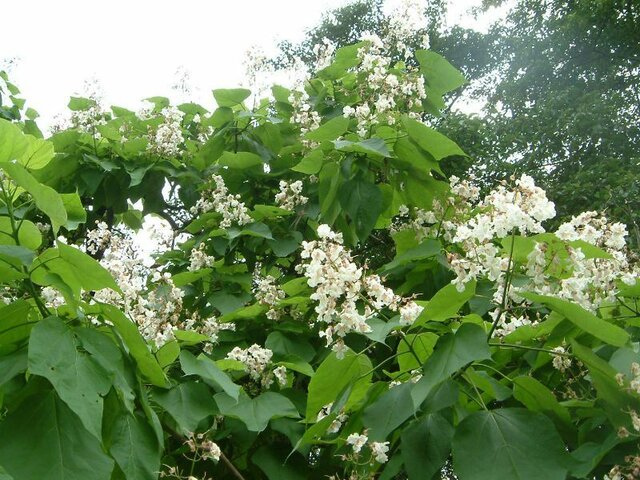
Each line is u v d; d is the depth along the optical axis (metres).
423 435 2.39
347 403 2.80
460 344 2.19
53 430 1.80
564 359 2.82
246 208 4.53
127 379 2.15
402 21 4.78
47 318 1.89
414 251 3.71
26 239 2.31
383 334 2.56
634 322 2.93
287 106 5.17
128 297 3.11
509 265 2.36
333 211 4.07
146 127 5.35
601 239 2.82
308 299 3.90
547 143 9.46
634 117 10.73
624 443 2.36
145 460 2.06
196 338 3.28
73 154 4.95
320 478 3.38
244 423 3.35
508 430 2.18
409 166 3.98
